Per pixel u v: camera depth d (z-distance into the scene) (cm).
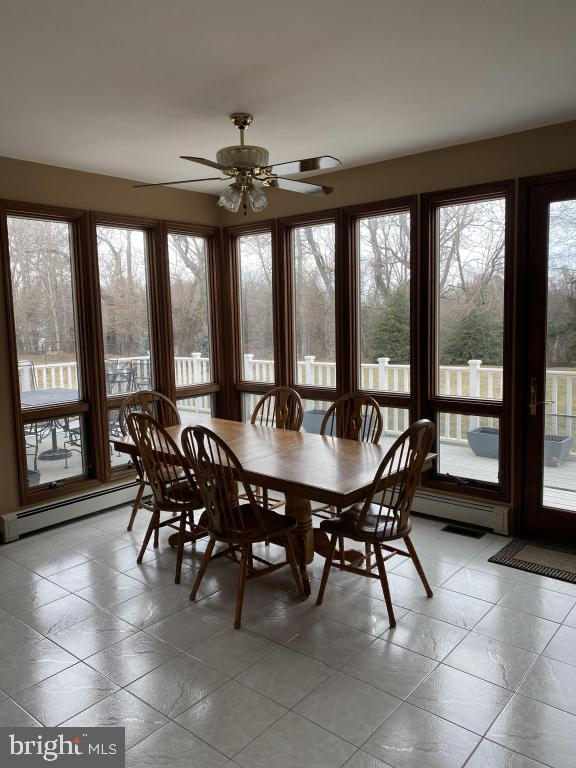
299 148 402
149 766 200
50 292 439
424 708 227
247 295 557
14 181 407
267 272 538
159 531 421
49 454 446
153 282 505
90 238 451
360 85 290
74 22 221
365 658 261
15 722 223
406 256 445
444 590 325
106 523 444
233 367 568
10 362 411
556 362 378
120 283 484
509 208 382
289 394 456
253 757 204
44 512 427
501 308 403
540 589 325
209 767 199
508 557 367
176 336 531
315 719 222
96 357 459
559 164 361
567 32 238
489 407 410
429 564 358
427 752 205
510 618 294
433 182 416
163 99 302
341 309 475
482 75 281
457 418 432
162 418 513
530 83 292
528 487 398
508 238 384
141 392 448
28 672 255
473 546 386
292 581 341
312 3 212
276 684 244
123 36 234
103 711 229
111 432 485
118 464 489
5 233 402
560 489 387
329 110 326
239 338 569
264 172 311
